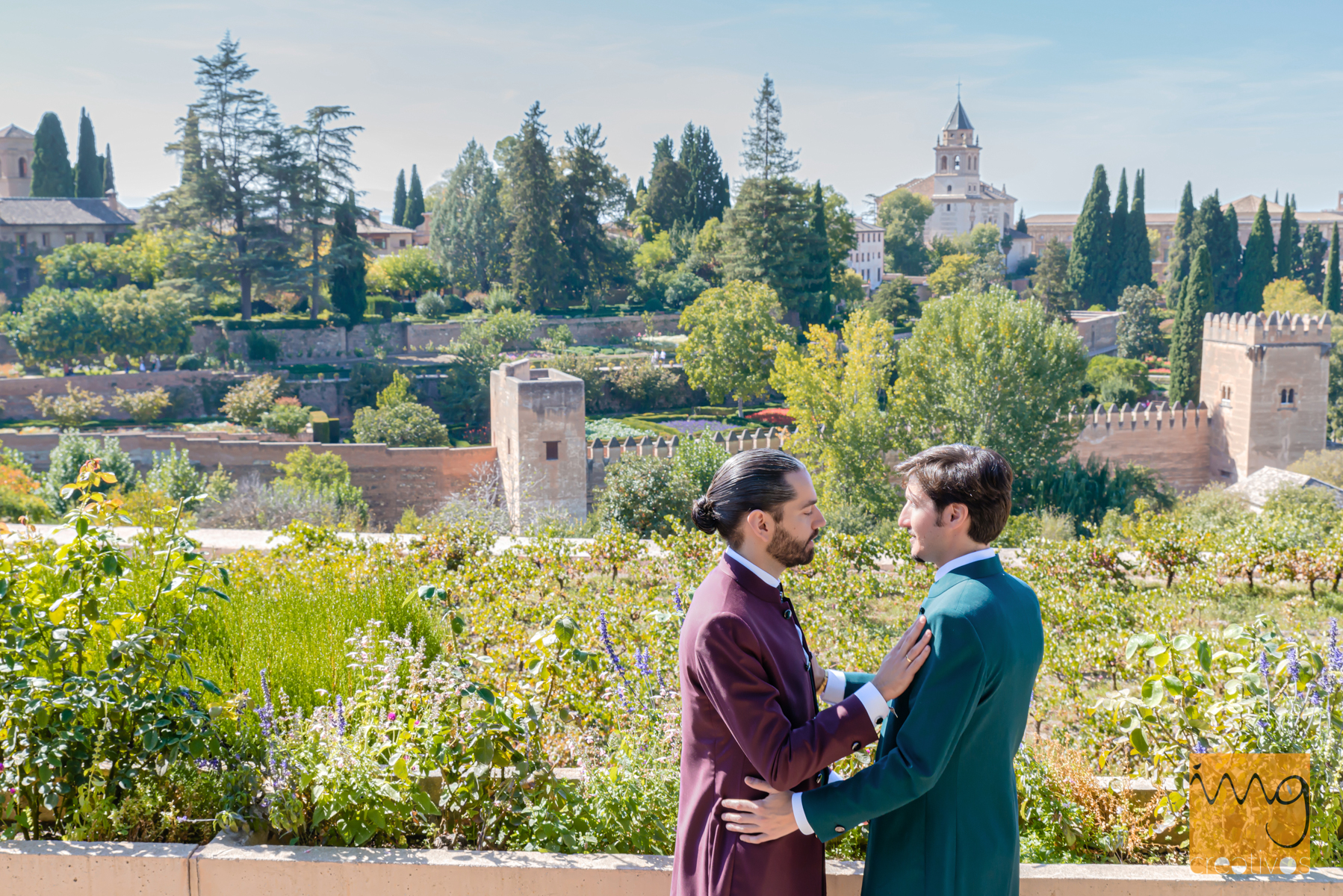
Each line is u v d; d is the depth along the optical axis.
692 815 2.30
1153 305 98.12
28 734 3.12
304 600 5.62
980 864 2.25
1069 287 113.94
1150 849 3.26
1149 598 8.50
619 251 94.19
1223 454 55.25
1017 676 2.20
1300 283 97.00
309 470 38.91
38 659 3.54
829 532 9.61
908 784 2.11
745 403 69.56
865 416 39.00
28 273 90.44
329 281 76.75
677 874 2.35
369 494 41.09
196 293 70.62
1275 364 52.88
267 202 74.12
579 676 4.37
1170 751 3.54
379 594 5.80
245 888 2.82
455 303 87.69
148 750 3.12
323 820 3.09
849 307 95.62
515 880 2.78
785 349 42.31
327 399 64.44
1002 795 2.31
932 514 2.30
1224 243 107.44
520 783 3.18
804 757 2.11
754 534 2.26
